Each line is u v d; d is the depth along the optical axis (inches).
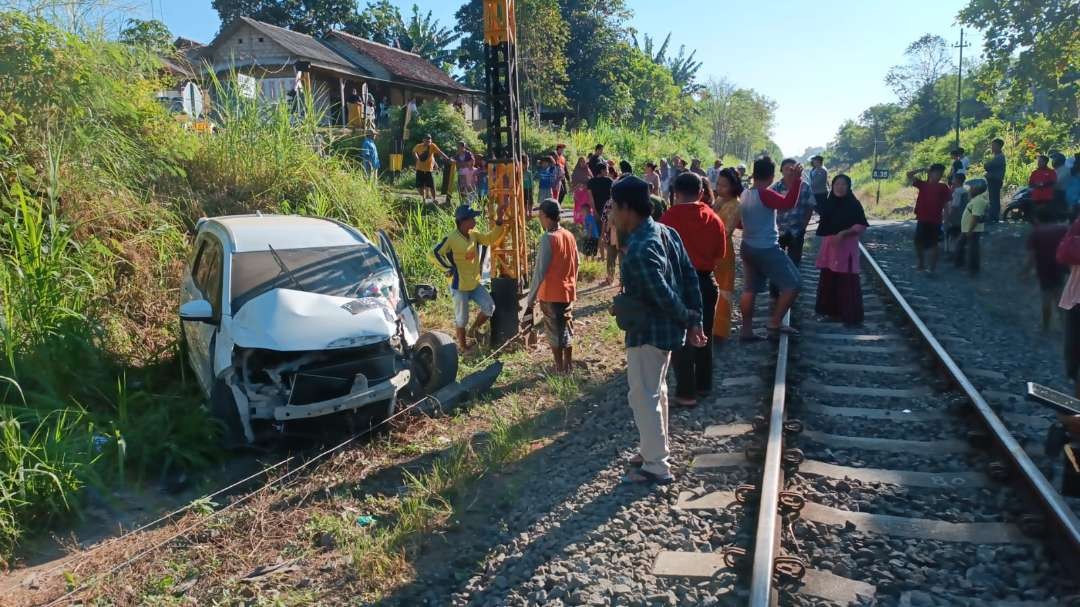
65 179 339.9
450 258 339.6
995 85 890.1
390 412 247.8
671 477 190.2
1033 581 139.4
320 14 2012.8
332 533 180.5
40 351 255.1
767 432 209.9
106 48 386.6
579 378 295.7
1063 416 163.2
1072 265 239.6
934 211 494.0
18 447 195.3
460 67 1995.6
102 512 201.8
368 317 245.3
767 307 396.8
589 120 1828.2
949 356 271.3
